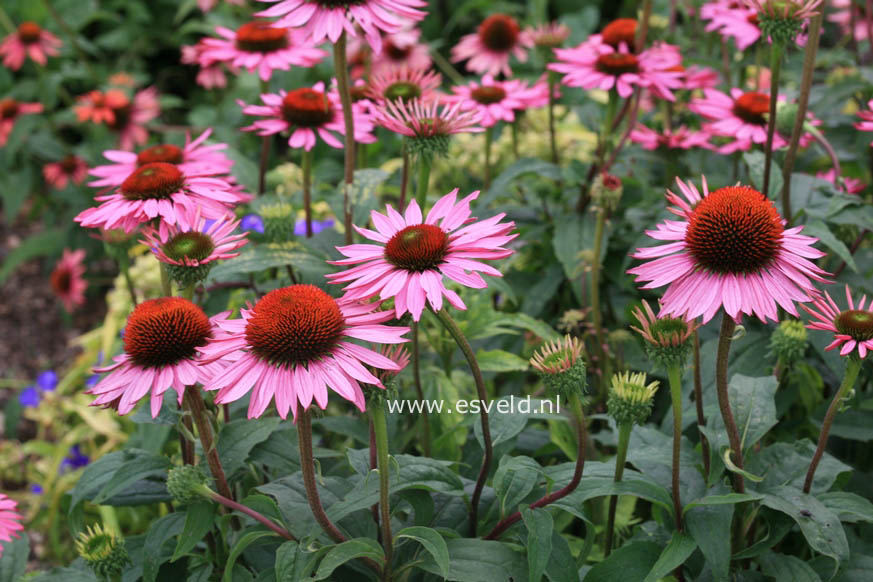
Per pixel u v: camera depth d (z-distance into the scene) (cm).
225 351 173
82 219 231
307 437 177
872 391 279
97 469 229
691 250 177
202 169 266
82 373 451
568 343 190
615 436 250
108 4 709
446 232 185
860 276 287
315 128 290
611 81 311
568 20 593
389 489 192
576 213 332
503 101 340
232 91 576
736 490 201
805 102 256
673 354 183
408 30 434
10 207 587
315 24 226
